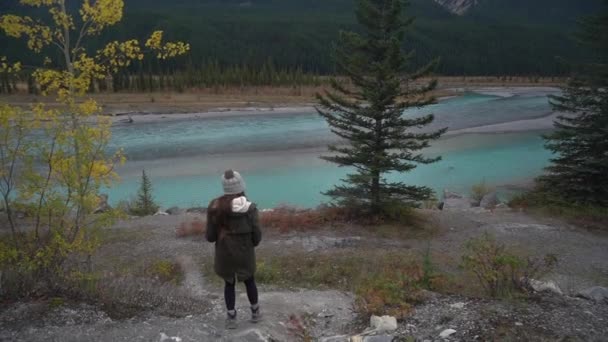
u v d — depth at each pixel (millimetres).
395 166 17578
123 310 6215
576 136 21531
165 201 28359
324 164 38969
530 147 46406
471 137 52438
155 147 46781
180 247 15148
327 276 11844
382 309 6773
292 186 32281
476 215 20109
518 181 33688
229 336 5766
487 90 146750
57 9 9883
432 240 16297
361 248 15078
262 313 7047
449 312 6250
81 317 5781
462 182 33562
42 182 7840
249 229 5785
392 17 17109
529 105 91250
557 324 5637
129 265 13281
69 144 8305
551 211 20641
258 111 82812
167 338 5453
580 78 21297
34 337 5199
